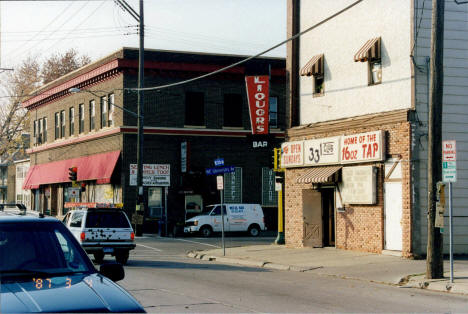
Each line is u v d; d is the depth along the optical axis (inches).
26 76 2726.4
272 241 1294.3
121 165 1593.3
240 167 1662.2
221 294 517.3
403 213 792.3
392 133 815.1
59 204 2030.0
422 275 631.8
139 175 1434.5
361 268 711.1
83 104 1851.6
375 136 829.8
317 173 937.5
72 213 849.5
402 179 796.6
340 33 936.3
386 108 843.4
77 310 187.6
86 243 803.4
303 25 1021.2
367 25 880.3
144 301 469.7
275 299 493.0
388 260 768.3
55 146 2034.9
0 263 225.3
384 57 847.1
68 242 243.8
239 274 695.7
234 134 1657.2
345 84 924.0
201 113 1647.4
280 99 1700.3
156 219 1606.8
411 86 799.7
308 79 1008.9
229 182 1649.9
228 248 1082.1
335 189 919.7
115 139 1628.9
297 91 1034.7
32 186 2194.9
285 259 838.5
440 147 606.5
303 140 988.6
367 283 615.2
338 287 580.4
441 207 598.2
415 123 791.7
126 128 1581.0
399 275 644.7
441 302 488.1
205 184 1620.3
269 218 1684.3
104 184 1702.8
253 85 1205.7
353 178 875.4
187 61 1622.8
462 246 807.7
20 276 217.6
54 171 2026.3
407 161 788.0
